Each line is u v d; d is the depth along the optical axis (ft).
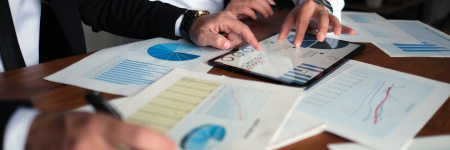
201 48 2.65
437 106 1.76
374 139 1.49
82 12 3.38
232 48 2.60
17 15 3.21
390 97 1.85
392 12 6.84
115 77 2.13
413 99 1.83
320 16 2.89
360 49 2.54
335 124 1.59
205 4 4.22
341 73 2.15
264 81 2.06
